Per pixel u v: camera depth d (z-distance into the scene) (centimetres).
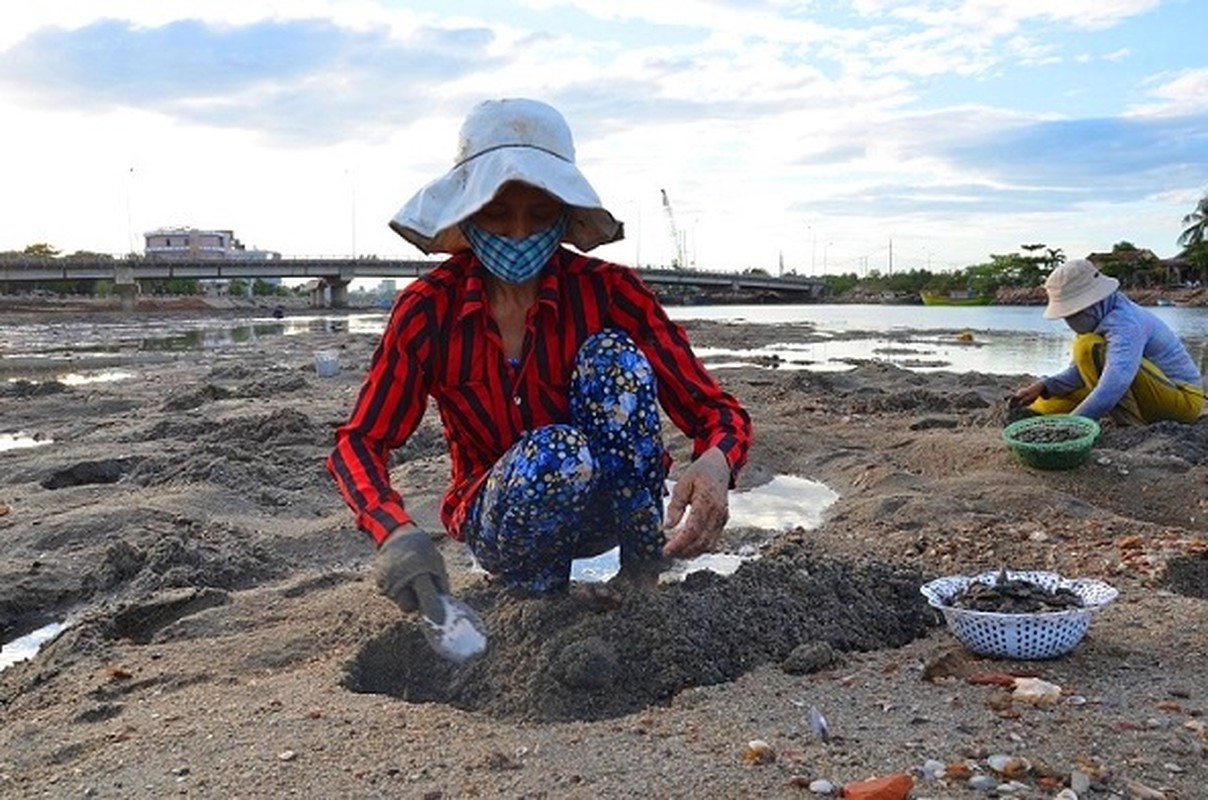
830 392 1196
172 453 772
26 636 440
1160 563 428
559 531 301
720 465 285
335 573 461
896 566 390
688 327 3216
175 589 458
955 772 233
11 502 651
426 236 283
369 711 284
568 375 301
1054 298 720
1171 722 261
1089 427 636
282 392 1259
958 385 1305
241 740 271
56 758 277
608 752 250
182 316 5566
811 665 304
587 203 271
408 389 292
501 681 300
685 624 309
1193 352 1911
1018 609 316
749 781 233
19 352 2450
